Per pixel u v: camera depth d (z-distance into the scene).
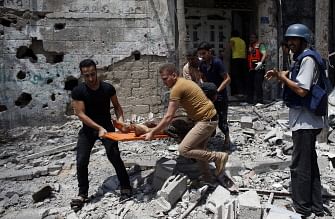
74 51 8.63
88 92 4.75
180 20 7.73
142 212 4.59
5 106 8.38
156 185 5.14
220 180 5.07
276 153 6.35
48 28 8.48
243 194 4.65
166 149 7.00
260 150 6.65
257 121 8.26
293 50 4.36
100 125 4.91
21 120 8.48
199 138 4.70
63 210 4.81
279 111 9.39
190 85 4.65
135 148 7.03
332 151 6.47
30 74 8.48
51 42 8.52
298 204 4.46
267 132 7.75
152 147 7.09
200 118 4.69
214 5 11.79
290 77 4.41
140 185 5.36
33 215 4.63
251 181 5.38
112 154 4.89
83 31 8.63
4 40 8.29
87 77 4.62
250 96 11.21
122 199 4.96
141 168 5.88
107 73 8.79
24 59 8.45
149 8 8.84
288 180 5.37
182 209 4.59
